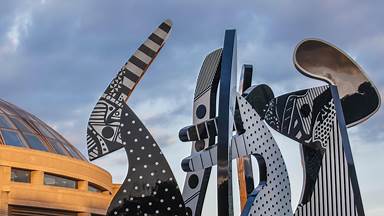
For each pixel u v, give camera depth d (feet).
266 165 67.10
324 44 78.69
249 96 69.67
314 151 72.69
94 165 145.07
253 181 77.71
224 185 58.03
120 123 61.87
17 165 125.39
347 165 71.56
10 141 141.38
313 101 73.20
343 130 72.84
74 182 139.03
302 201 71.77
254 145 66.64
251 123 66.95
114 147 61.46
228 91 60.23
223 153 58.59
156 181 61.31
